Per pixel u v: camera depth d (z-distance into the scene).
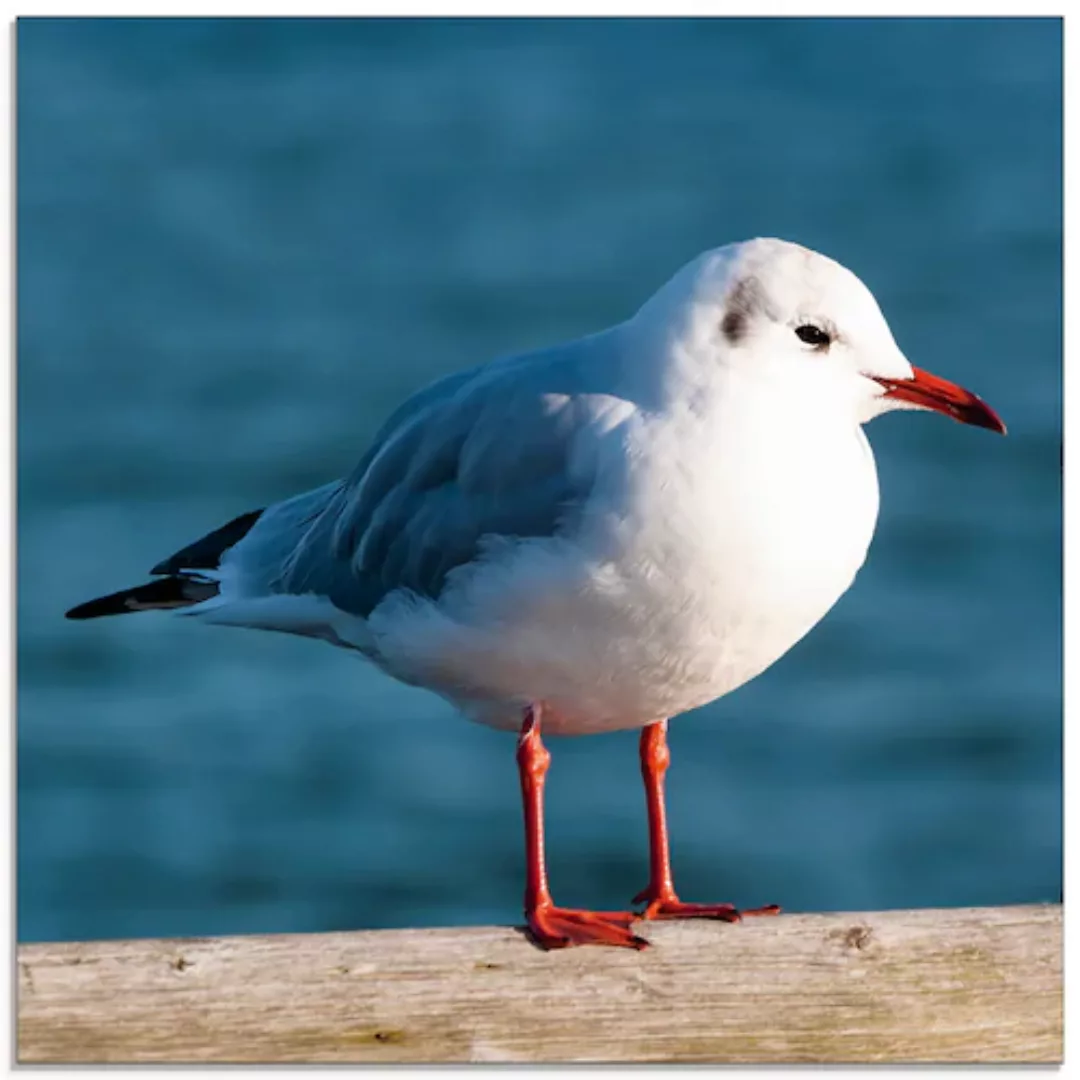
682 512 7.45
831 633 18.14
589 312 26.34
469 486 8.05
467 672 8.31
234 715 16.64
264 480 21.55
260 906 14.67
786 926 6.87
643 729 8.66
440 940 6.72
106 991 6.55
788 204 30.23
